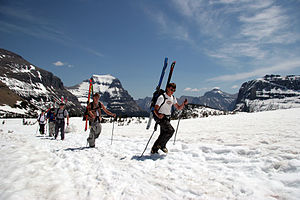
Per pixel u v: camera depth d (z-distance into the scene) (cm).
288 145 431
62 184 319
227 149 461
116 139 888
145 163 431
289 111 1579
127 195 273
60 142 866
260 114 1620
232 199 241
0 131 1530
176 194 271
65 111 992
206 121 1473
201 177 324
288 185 254
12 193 269
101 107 691
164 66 511
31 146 709
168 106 486
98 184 320
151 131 1164
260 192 247
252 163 352
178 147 566
